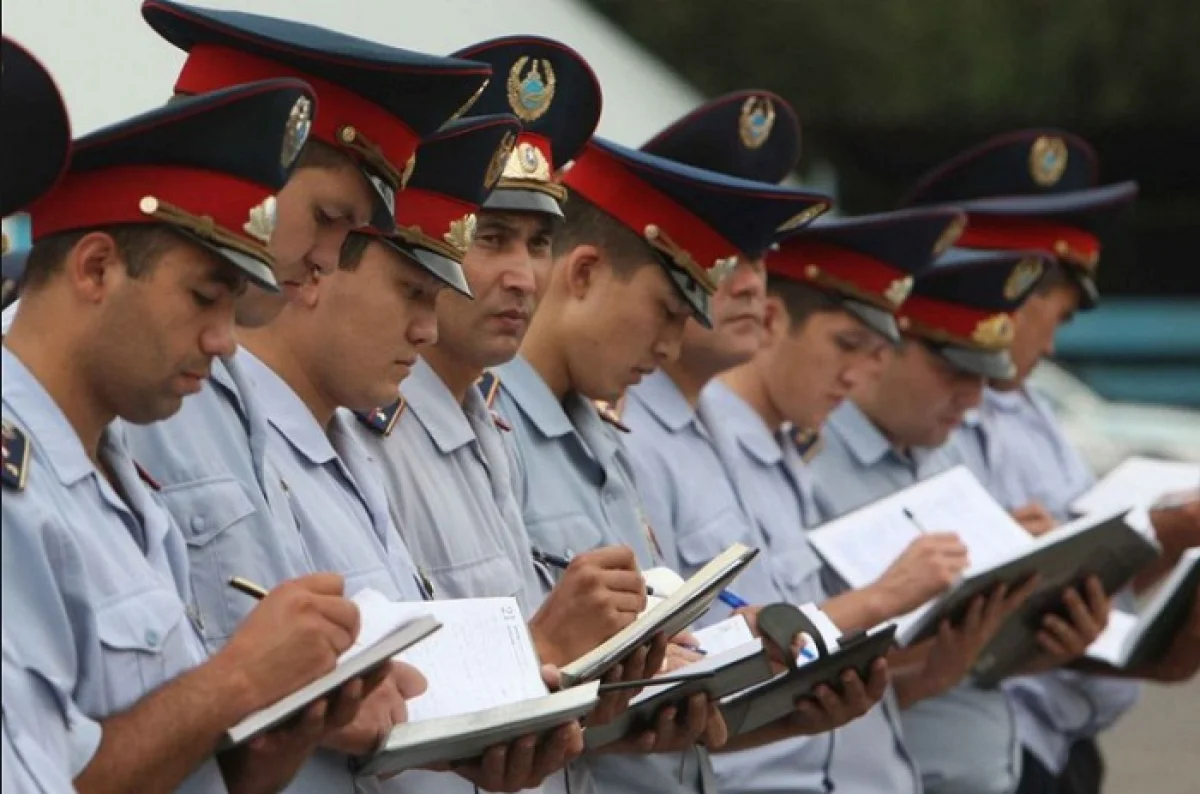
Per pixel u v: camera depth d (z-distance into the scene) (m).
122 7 13.42
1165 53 53.25
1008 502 19.67
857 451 16.86
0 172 8.05
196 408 9.47
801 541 15.05
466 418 11.36
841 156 54.84
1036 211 19.14
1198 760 26.56
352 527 10.05
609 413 13.30
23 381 8.09
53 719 7.77
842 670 12.59
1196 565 17.09
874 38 52.59
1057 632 16.00
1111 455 35.72
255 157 8.24
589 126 11.67
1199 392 53.19
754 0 51.88
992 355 16.73
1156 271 59.03
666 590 11.55
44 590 7.82
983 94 52.88
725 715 12.29
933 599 14.50
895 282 15.18
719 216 12.63
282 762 8.54
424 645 9.78
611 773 12.42
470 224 10.15
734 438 14.98
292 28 9.47
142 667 8.23
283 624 8.34
